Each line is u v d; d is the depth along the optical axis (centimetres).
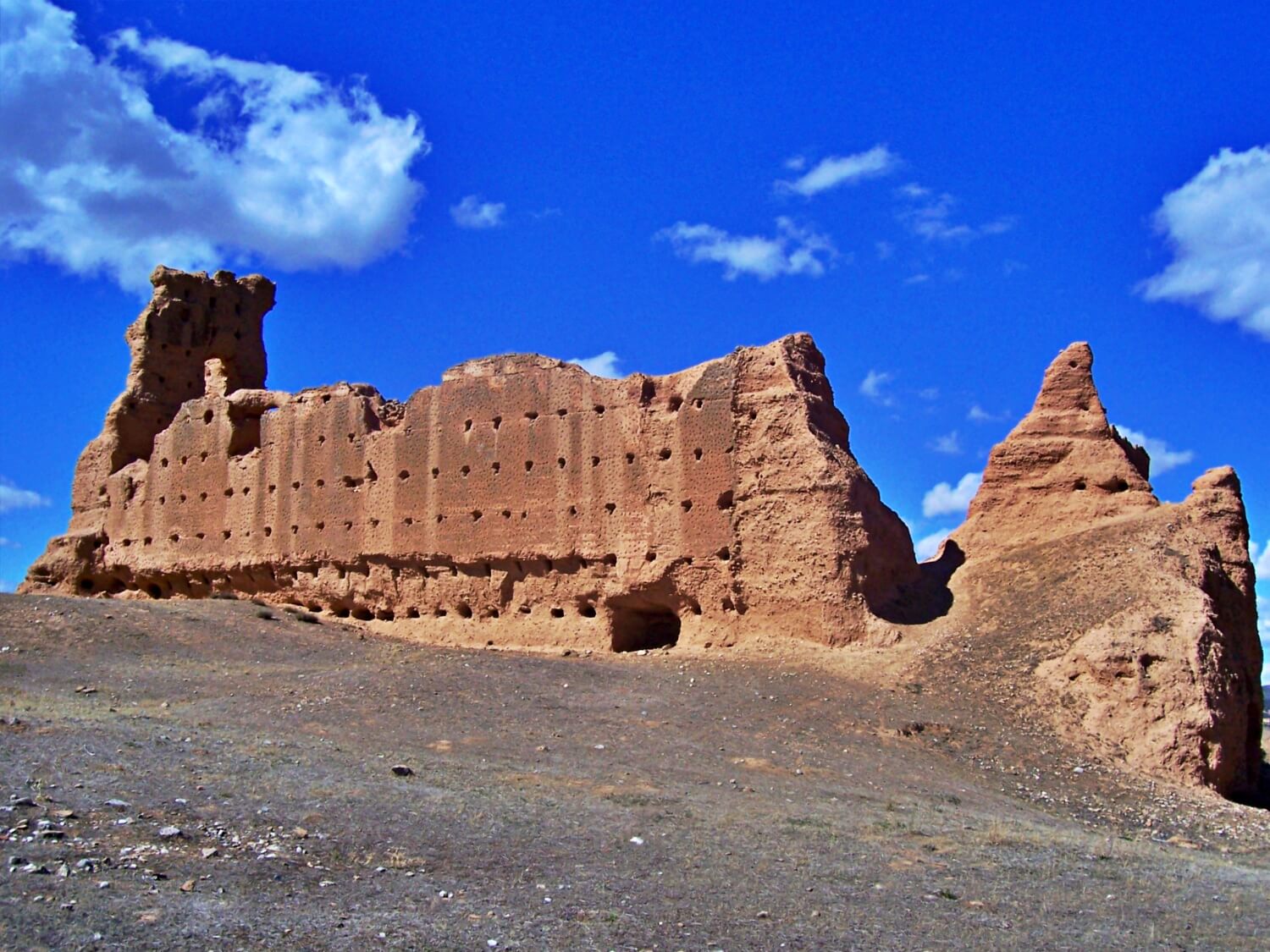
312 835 1506
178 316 5472
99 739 1958
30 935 1038
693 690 3041
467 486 4119
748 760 2425
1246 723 3114
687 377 3806
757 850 1669
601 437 3900
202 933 1102
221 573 4659
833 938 1279
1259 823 2402
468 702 2766
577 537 3881
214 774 1794
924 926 1352
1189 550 3259
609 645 3800
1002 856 1775
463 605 4097
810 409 3678
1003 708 2886
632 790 2050
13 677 2798
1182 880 1723
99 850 1323
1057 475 3703
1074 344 3859
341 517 4384
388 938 1141
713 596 3631
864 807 2092
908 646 3291
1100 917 1454
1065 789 2502
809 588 3472
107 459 5188
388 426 4441
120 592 5059
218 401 4809
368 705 2662
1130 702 2802
